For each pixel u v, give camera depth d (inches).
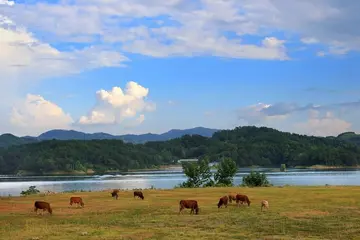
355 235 982.4
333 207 1485.0
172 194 2153.1
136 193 1947.6
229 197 1678.2
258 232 1029.2
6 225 1184.8
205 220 1228.5
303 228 1074.1
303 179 5915.4
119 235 983.6
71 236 973.2
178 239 933.2
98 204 1723.7
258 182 3331.7
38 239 942.4
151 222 1208.2
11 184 6063.0
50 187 5118.1
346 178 6151.6
